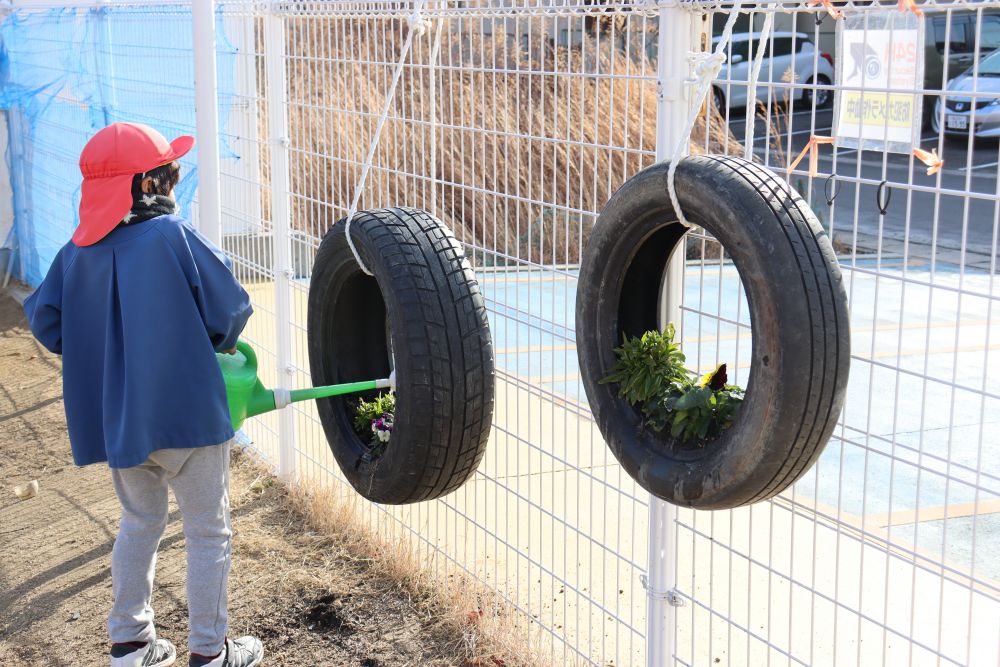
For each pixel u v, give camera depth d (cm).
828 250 229
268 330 655
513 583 426
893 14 231
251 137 554
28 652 402
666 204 251
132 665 361
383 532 467
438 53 416
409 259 317
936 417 615
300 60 491
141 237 329
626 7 296
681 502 255
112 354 331
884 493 509
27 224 962
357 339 378
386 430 352
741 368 700
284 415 534
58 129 847
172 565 461
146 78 659
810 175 257
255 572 452
